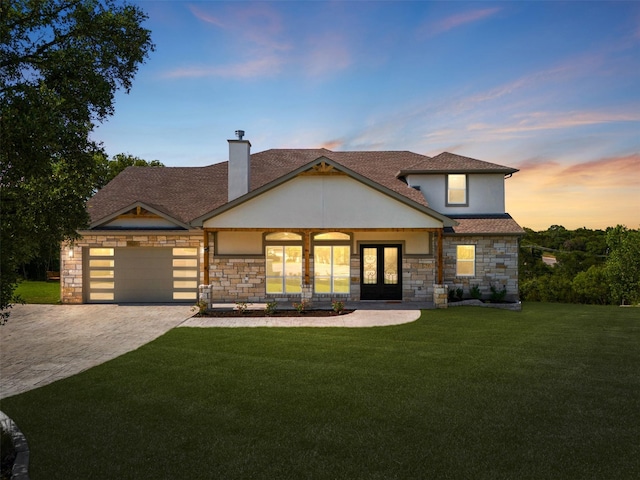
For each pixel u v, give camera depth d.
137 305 16.97
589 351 9.73
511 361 8.90
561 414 6.09
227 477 4.43
